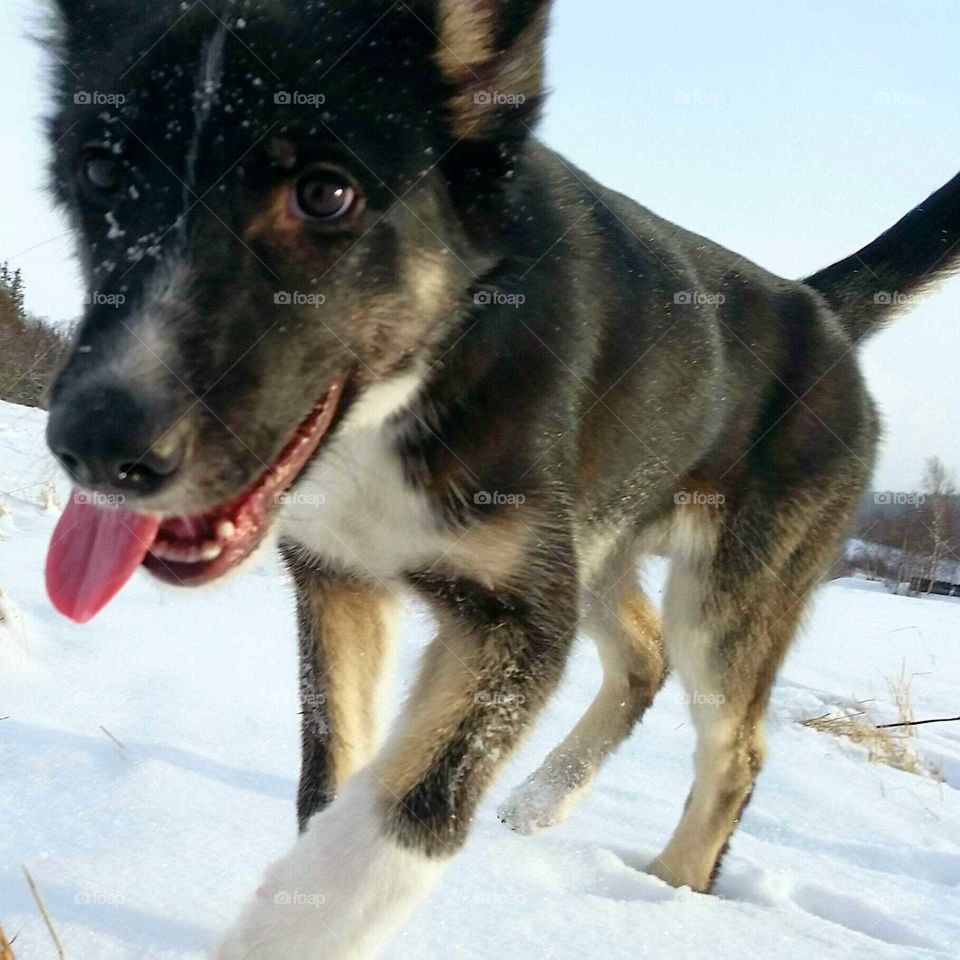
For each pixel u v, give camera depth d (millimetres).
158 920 393
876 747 984
